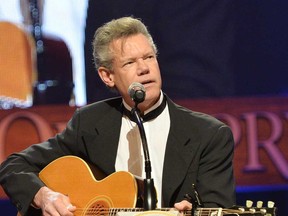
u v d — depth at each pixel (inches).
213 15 628.1
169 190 380.5
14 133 638.5
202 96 629.0
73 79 633.0
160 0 630.5
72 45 631.8
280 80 624.7
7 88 637.3
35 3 632.4
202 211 337.1
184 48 629.6
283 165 620.7
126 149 400.8
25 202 393.1
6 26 634.2
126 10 630.5
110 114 411.2
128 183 379.2
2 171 415.2
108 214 370.3
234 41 626.8
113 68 394.6
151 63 386.6
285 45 624.7
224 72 627.5
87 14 630.5
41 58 634.2
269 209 327.9
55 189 395.5
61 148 417.1
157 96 389.1
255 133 622.8
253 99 625.3
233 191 373.7
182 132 389.1
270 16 625.3
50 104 636.1
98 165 403.2
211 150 381.1
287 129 621.3
